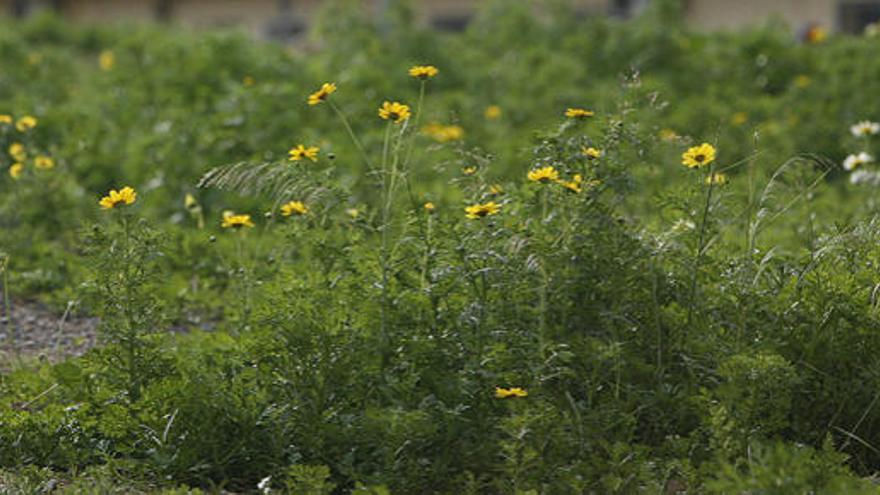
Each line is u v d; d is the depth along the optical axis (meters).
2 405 10.98
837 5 46.09
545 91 25.61
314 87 24.64
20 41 32.38
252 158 19.34
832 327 10.64
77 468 10.34
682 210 10.98
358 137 21.52
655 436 10.27
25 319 14.77
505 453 9.76
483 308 10.25
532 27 30.84
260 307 10.57
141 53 26.67
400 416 9.70
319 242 10.76
